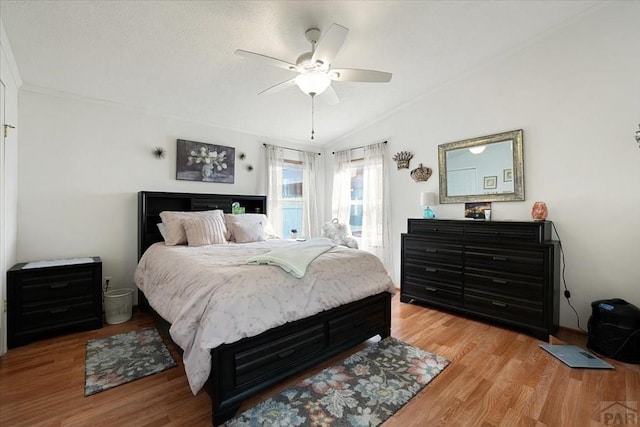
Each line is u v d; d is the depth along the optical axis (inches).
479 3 88.4
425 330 104.8
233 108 136.9
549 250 95.3
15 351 86.2
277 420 58.8
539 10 94.9
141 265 110.6
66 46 86.2
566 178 104.6
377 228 167.0
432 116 143.9
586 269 100.7
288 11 81.2
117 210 121.6
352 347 89.6
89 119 115.3
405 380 72.9
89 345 90.3
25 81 99.8
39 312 92.8
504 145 119.0
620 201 94.2
